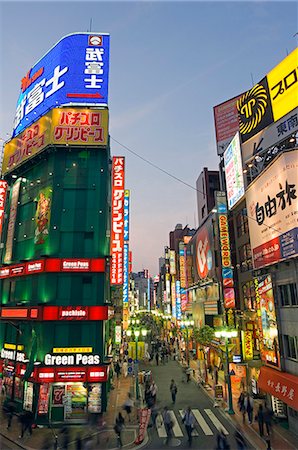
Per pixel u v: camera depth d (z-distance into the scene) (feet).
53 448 60.39
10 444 63.05
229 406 78.43
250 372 95.04
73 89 105.70
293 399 59.21
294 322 66.85
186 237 204.74
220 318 124.16
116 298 156.56
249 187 90.79
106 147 97.71
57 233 90.63
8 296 99.76
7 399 89.66
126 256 174.91
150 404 82.89
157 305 465.06
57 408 78.38
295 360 65.72
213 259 130.11
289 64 90.58
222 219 120.57
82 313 83.25
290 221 68.18
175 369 139.23
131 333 158.61
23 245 101.40
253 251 87.45
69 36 113.39
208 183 209.26
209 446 60.29
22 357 87.35
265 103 99.76
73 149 98.07
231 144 121.39
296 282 66.33
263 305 81.00
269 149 97.35
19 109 127.24
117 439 64.44
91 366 80.74
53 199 93.30
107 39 113.29
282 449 56.65
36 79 121.19
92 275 87.71
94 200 94.32
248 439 61.82
